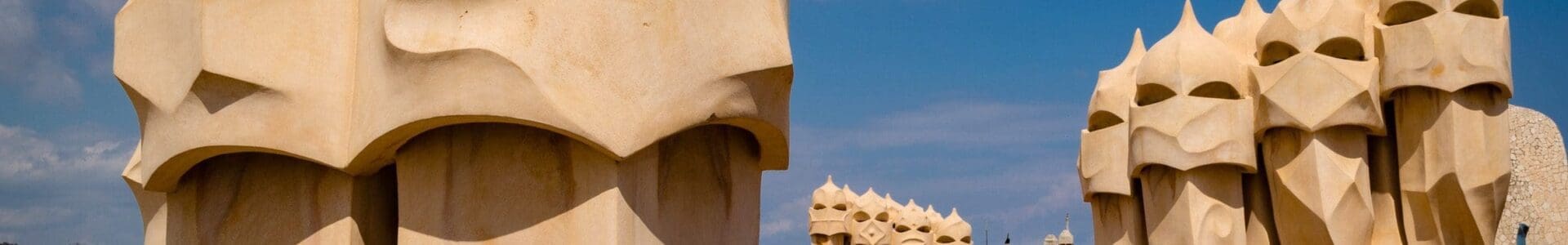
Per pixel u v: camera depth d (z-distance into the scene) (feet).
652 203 28.04
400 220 27.91
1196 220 37.32
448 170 27.73
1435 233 37.52
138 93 28.81
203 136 27.71
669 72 27.04
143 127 29.50
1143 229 40.24
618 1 27.02
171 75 28.37
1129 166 39.09
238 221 29.55
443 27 26.43
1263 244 38.37
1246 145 37.37
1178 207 37.68
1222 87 37.91
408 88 26.27
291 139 27.73
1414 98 37.50
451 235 27.50
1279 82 37.04
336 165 27.78
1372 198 38.24
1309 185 36.76
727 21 27.40
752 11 27.55
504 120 26.30
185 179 29.96
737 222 30.30
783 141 29.78
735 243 30.17
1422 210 37.63
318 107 27.99
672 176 29.01
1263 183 38.68
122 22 29.43
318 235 28.91
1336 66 36.88
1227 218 37.50
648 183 27.99
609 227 26.71
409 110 26.22
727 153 30.30
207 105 27.73
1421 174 37.37
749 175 31.01
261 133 27.61
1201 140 37.35
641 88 26.89
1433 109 37.27
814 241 83.56
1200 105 37.47
